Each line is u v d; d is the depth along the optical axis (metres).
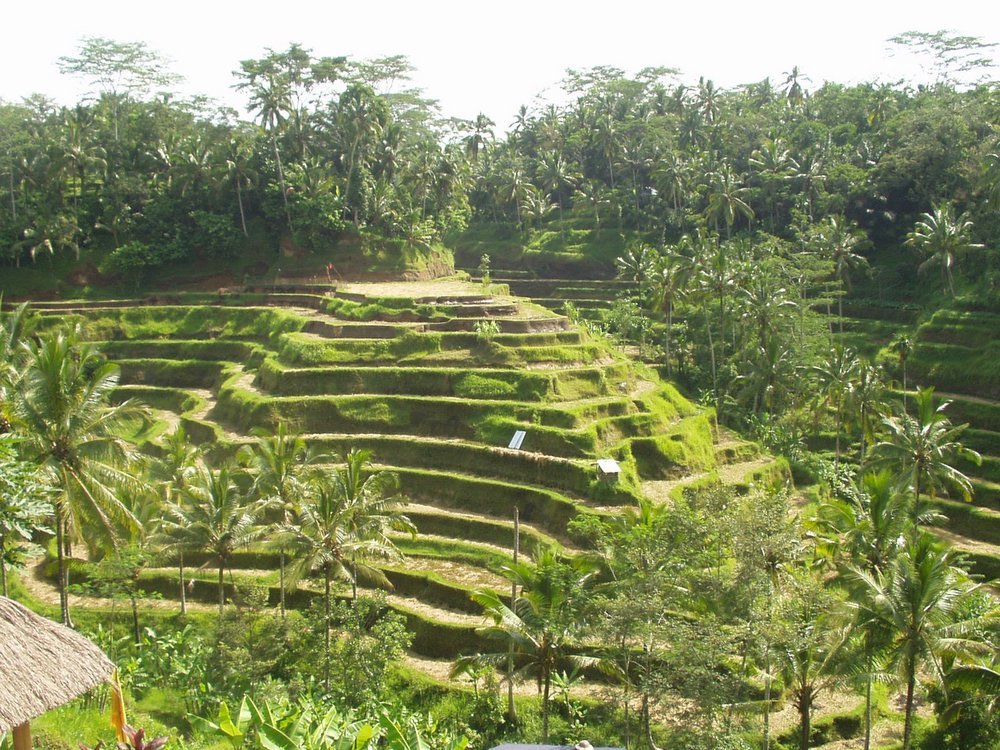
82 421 36.81
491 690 41.28
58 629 21.48
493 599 38.81
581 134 137.50
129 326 95.44
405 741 22.48
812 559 46.53
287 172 109.50
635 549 37.72
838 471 71.44
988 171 84.00
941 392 79.81
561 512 55.38
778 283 85.56
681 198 119.56
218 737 31.92
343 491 43.00
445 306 81.19
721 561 37.62
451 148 139.00
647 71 146.88
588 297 116.94
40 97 131.00
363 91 112.38
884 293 97.38
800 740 38.91
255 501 49.84
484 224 143.75
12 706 19.22
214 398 81.38
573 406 65.94
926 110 104.19
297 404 68.06
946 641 31.70
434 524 57.09
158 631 47.91
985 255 86.88
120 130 121.38
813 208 107.06
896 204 103.75
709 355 90.75
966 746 38.75
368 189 111.25
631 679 40.12
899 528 38.59
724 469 68.94
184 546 45.09
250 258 109.06
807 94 143.62
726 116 127.00
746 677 36.75
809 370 79.31
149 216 108.38
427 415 67.25
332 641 43.81
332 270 106.50
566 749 25.89
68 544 46.50
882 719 42.03
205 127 122.00
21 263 106.19
